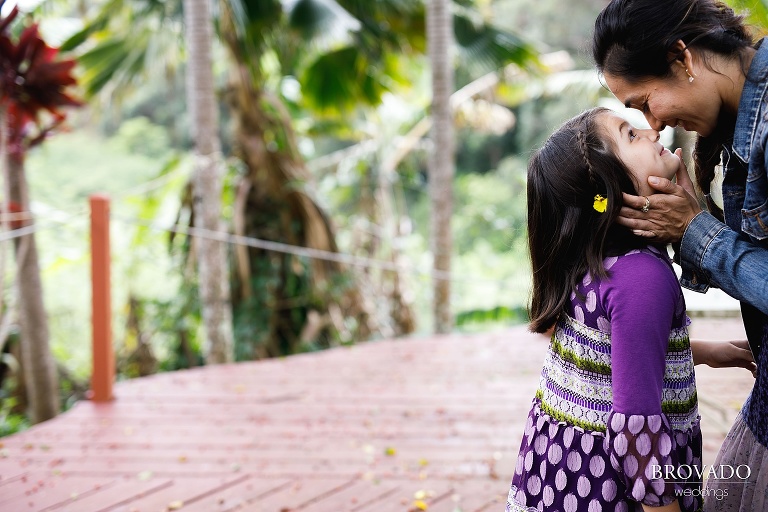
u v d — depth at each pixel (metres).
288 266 6.80
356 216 8.63
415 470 2.87
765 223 1.15
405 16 6.92
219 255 5.38
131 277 6.98
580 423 1.24
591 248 1.22
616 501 1.22
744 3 1.51
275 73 8.30
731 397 2.66
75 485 2.79
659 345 1.16
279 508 2.55
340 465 2.95
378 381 4.25
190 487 2.76
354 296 7.24
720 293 2.98
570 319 1.27
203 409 3.77
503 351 4.92
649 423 1.13
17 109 4.34
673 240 1.24
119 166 15.20
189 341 6.79
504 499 2.57
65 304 7.99
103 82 7.12
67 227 7.94
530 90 9.38
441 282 6.36
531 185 1.32
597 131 1.26
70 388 6.32
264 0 6.27
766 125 1.11
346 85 7.59
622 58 1.22
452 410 3.67
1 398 5.59
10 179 4.38
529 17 17.72
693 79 1.19
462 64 7.80
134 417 3.65
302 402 3.87
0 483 2.83
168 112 18.38
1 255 4.18
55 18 7.82
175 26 6.46
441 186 6.34
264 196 6.73
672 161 1.25
